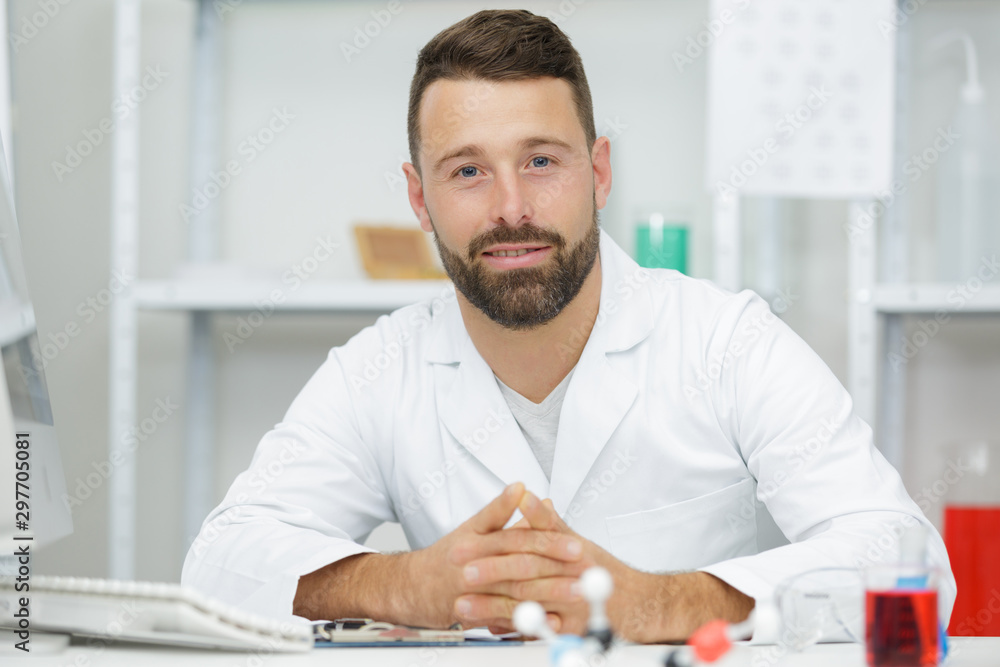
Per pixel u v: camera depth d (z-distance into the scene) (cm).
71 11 230
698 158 226
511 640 91
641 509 133
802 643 80
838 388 125
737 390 130
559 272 125
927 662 70
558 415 137
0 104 179
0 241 91
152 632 83
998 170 193
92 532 235
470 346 139
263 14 237
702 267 226
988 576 189
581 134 127
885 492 113
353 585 106
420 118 130
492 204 123
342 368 147
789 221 225
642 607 92
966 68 216
